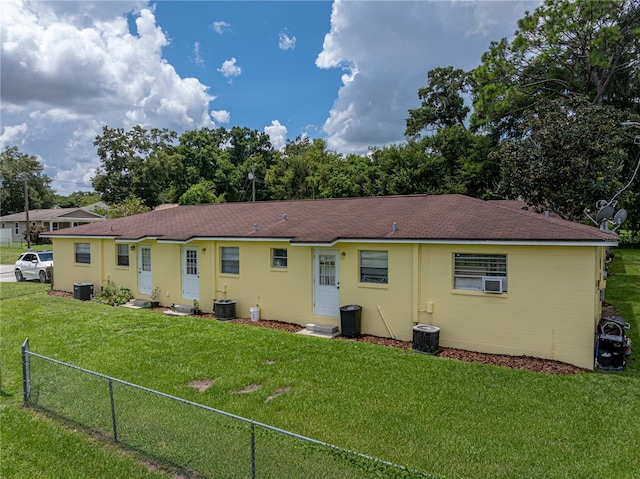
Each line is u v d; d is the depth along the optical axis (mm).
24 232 46344
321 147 50625
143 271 16578
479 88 27375
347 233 11469
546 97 25391
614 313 13328
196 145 60031
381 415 6371
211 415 5852
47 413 6766
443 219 11094
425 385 7527
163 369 8617
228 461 5047
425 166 32188
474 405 6695
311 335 11414
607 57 23141
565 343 8781
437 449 5406
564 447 5457
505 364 8820
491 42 24953
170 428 5770
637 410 6547
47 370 7629
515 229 9461
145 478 5008
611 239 8195
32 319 13281
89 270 18344
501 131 30594
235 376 8109
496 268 9594
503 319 9430
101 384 7105
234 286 13953
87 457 5492
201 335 11148
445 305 10141
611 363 8461
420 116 40406
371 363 8750
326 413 6453
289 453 4867
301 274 12500
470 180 30281
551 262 8891
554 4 22328
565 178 16469
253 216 15695
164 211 19781
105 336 11203
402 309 10758
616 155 16875
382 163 34812
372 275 11367
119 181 53781
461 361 8938
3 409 6949
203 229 15000
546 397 7008
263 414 6461
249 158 61406
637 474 4875
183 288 15312
